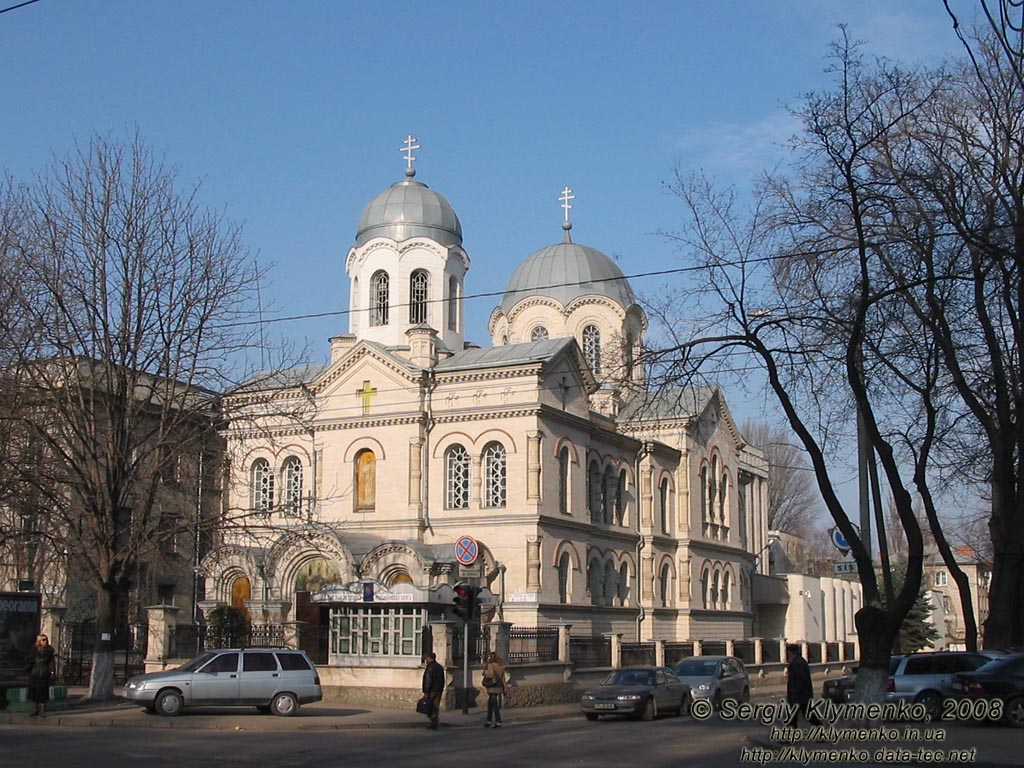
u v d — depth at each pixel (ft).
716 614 214.90
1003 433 118.42
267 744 83.30
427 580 157.48
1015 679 95.55
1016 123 107.04
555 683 138.31
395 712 115.03
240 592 171.63
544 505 168.55
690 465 212.02
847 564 116.57
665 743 85.61
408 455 175.11
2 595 110.42
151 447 118.73
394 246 197.98
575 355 181.98
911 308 111.14
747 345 91.25
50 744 79.87
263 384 161.48
